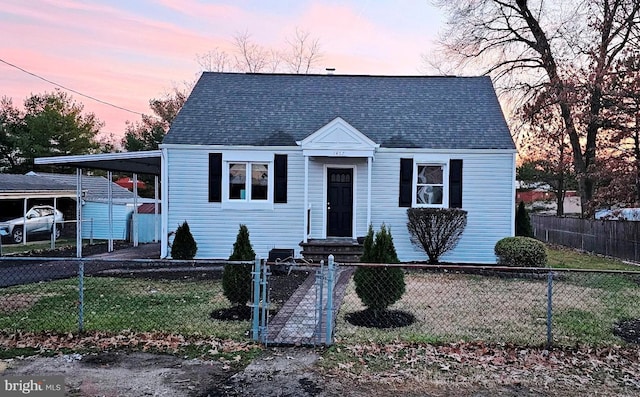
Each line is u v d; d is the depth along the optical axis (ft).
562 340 20.54
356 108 50.34
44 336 19.98
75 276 37.17
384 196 45.93
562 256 57.67
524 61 81.05
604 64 58.03
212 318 23.53
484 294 30.53
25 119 121.29
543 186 114.93
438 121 48.29
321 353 18.11
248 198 45.93
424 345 19.35
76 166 48.88
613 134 59.00
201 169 45.55
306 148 44.37
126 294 29.71
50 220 70.49
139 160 48.01
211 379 15.34
